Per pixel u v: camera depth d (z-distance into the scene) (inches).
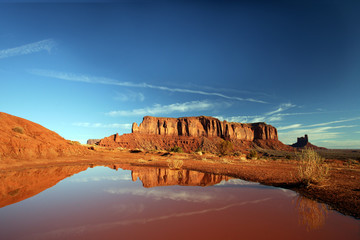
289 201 231.8
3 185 313.0
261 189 306.2
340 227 150.3
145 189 285.3
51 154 863.7
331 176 455.2
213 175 497.7
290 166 783.7
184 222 151.3
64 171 538.0
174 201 217.2
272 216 172.2
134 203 205.9
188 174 506.6
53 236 122.5
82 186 306.2
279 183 363.9
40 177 411.5
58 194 246.8
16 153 700.7
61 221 151.4
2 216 162.4
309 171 331.9
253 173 507.5
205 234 128.3
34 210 179.8
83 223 146.9
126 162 927.7
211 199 230.2
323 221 163.3
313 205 217.8
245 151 5036.9
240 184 357.1
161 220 155.1
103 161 934.4
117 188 290.5
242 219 161.6
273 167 708.7
